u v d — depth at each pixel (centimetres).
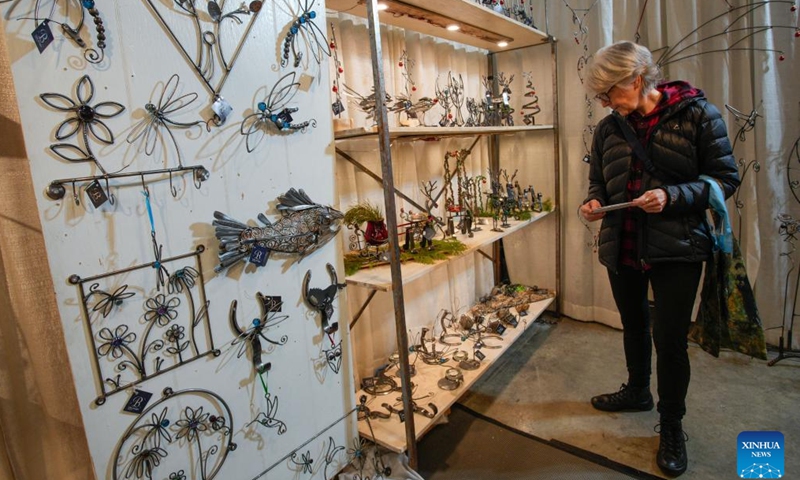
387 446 155
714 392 205
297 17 125
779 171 221
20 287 108
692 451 170
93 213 91
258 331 122
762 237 229
